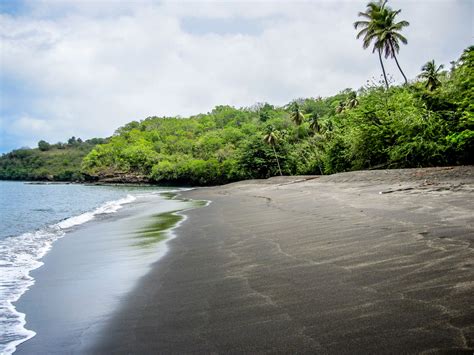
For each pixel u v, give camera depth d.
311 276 6.77
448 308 4.62
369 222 11.48
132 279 8.14
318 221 13.19
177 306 6.13
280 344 4.32
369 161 43.06
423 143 33.56
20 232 18.72
